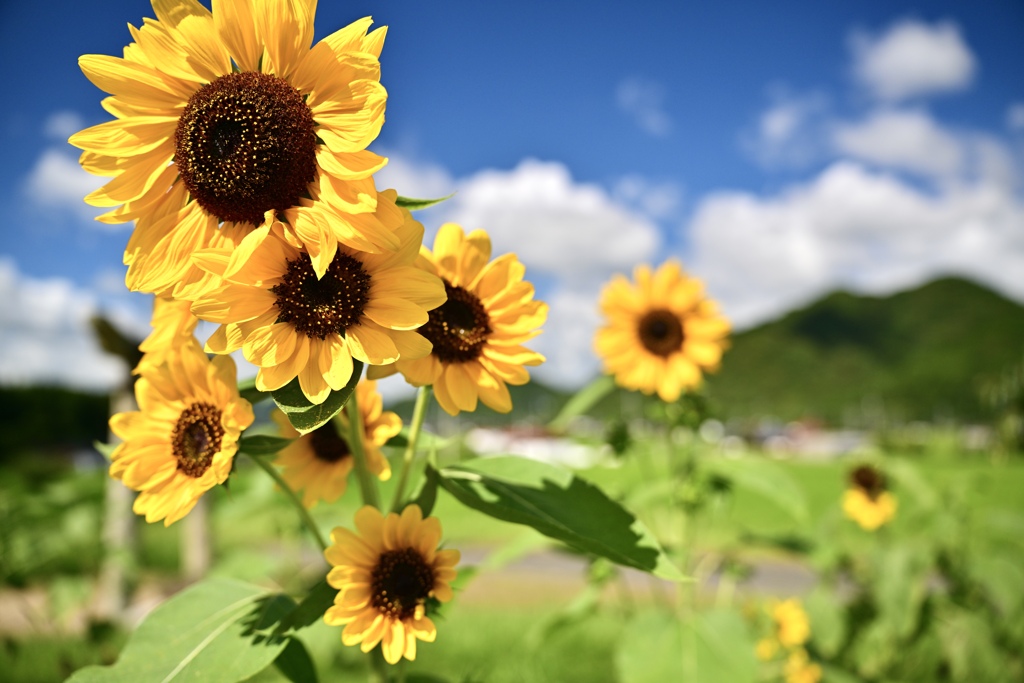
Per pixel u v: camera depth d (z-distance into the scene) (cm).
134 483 159
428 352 144
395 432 176
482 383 161
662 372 380
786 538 460
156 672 158
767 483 361
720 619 341
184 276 143
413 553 166
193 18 141
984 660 476
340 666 477
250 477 416
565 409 384
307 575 464
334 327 140
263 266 140
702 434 381
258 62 146
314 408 138
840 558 510
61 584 484
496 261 167
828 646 493
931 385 17700
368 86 136
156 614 175
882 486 534
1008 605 477
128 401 690
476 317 164
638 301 389
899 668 496
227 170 136
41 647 476
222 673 156
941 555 511
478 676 226
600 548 163
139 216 146
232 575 398
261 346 137
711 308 393
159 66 142
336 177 137
